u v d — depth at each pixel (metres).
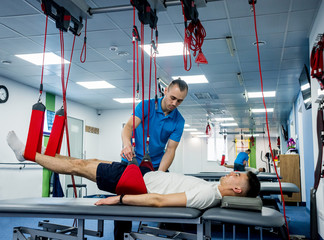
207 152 17.62
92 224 5.12
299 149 8.11
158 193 2.13
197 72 6.09
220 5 3.54
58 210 1.94
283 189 4.11
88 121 9.55
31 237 2.27
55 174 7.11
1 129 6.21
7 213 2.03
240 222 1.73
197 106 9.49
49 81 6.72
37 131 2.20
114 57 5.26
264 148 17.86
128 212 1.83
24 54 5.12
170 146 2.63
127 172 1.99
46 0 2.06
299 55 5.18
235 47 4.82
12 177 6.35
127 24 4.02
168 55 5.12
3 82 6.33
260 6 3.59
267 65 5.70
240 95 8.14
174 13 3.70
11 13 3.75
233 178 2.08
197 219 1.81
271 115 11.45
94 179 2.30
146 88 7.27
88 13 2.33
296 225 5.08
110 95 8.13
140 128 2.53
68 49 4.90
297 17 3.86
